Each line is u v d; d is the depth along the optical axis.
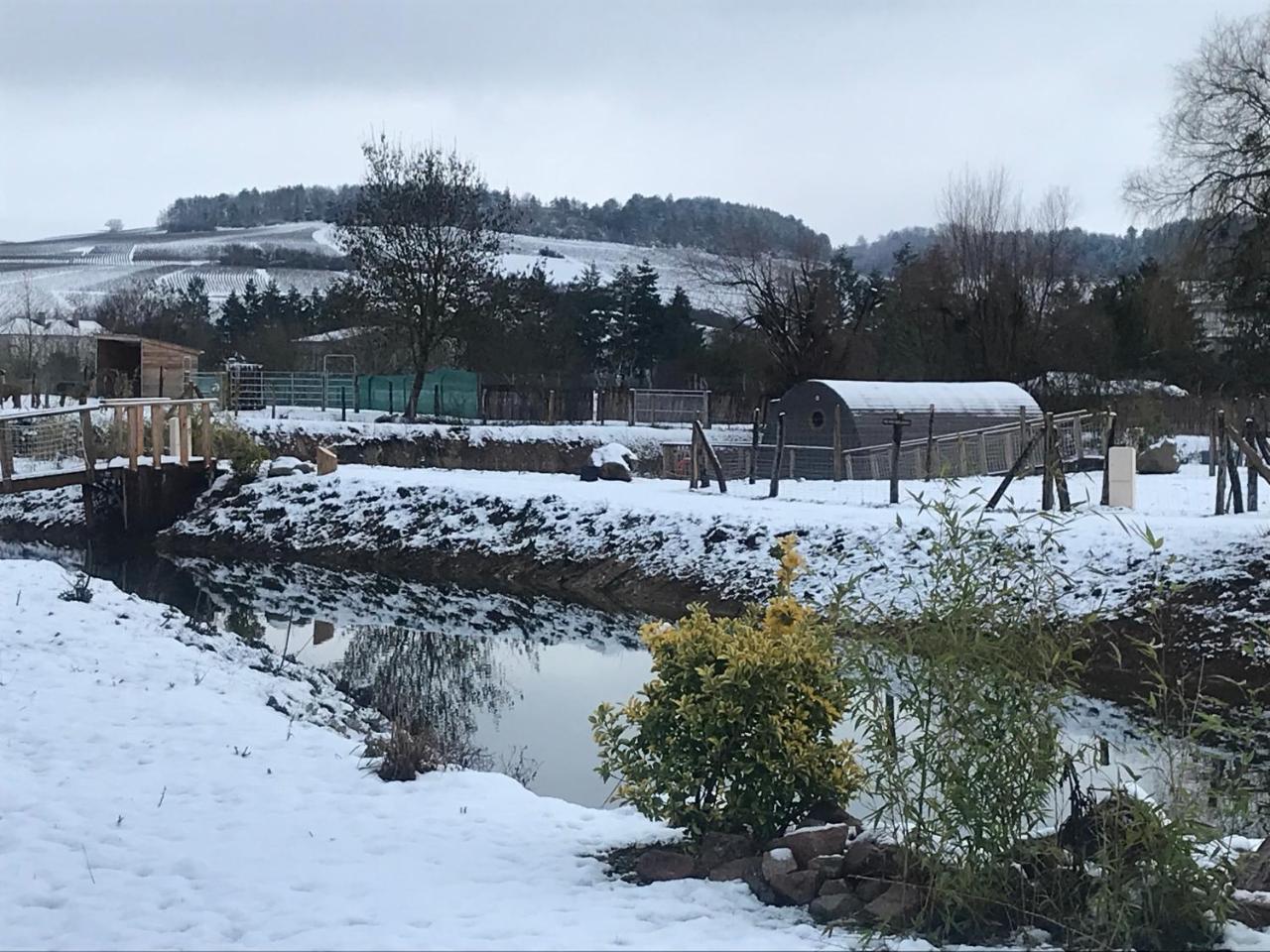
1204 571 17.77
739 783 7.54
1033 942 6.21
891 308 62.56
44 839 8.04
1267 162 42.91
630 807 9.73
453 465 42.75
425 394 53.09
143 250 137.62
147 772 9.69
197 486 33.62
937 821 6.70
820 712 7.66
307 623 21.69
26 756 10.00
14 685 12.09
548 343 65.62
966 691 6.69
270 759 10.27
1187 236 44.22
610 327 73.38
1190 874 6.29
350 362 63.50
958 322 57.91
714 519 24.84
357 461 41.34
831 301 60.34
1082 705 15.20
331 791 9.47
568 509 27.95
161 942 6.30
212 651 15.20
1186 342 50.31
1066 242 59.91
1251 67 43.31
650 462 43.28
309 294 100.75
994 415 35.91
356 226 50.88
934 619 7.03
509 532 28.20
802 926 6.33
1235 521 19.73
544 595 25.09
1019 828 6.66
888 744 7.05
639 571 24.67
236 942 6.27
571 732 13.86
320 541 30.41
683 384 63.59
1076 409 49.44
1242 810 6.99
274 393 53.59
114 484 32.47
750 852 7.39
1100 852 6.38
